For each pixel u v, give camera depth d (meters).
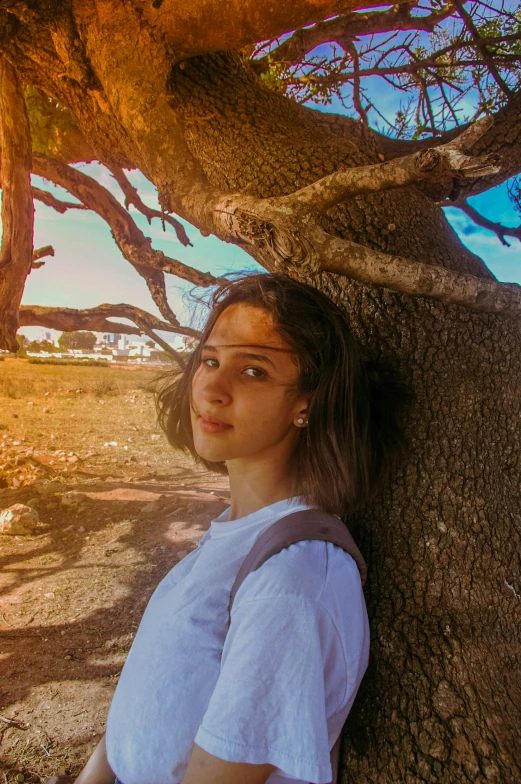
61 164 3.43
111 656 3.22
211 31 1.86
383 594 1.35
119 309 2.73
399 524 1.39
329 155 1.81
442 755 1.13
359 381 1.11
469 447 1.44
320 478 1.03
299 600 0.82
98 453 9.01
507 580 1.40
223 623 0.98
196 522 5.29
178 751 0.95
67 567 4.40
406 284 1.27
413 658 1.25
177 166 1.91
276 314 1.00
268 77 3.91
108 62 1.96
